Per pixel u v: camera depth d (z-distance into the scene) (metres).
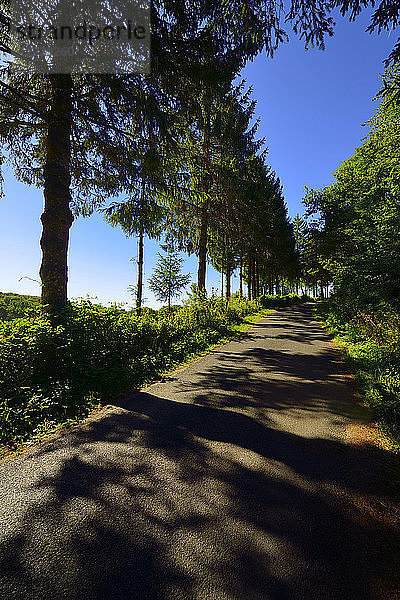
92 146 8.39
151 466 3.11
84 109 7.22
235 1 5.46
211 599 1.68
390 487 2.79
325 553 2.03
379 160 10.76
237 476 2.95
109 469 3.04
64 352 5.72
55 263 6.86
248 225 20.70
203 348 10.06
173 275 19.44
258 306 29.06
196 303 13.48
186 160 8.83
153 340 8.86
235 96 17.92
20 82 7.00
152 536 2.15
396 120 9.84
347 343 10.03
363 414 4.54
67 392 5.07
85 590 1.74
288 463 3.20
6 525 2.24
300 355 9.05
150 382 6.27
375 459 3.28
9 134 7.94
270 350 9.83
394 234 9.37
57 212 6.94
